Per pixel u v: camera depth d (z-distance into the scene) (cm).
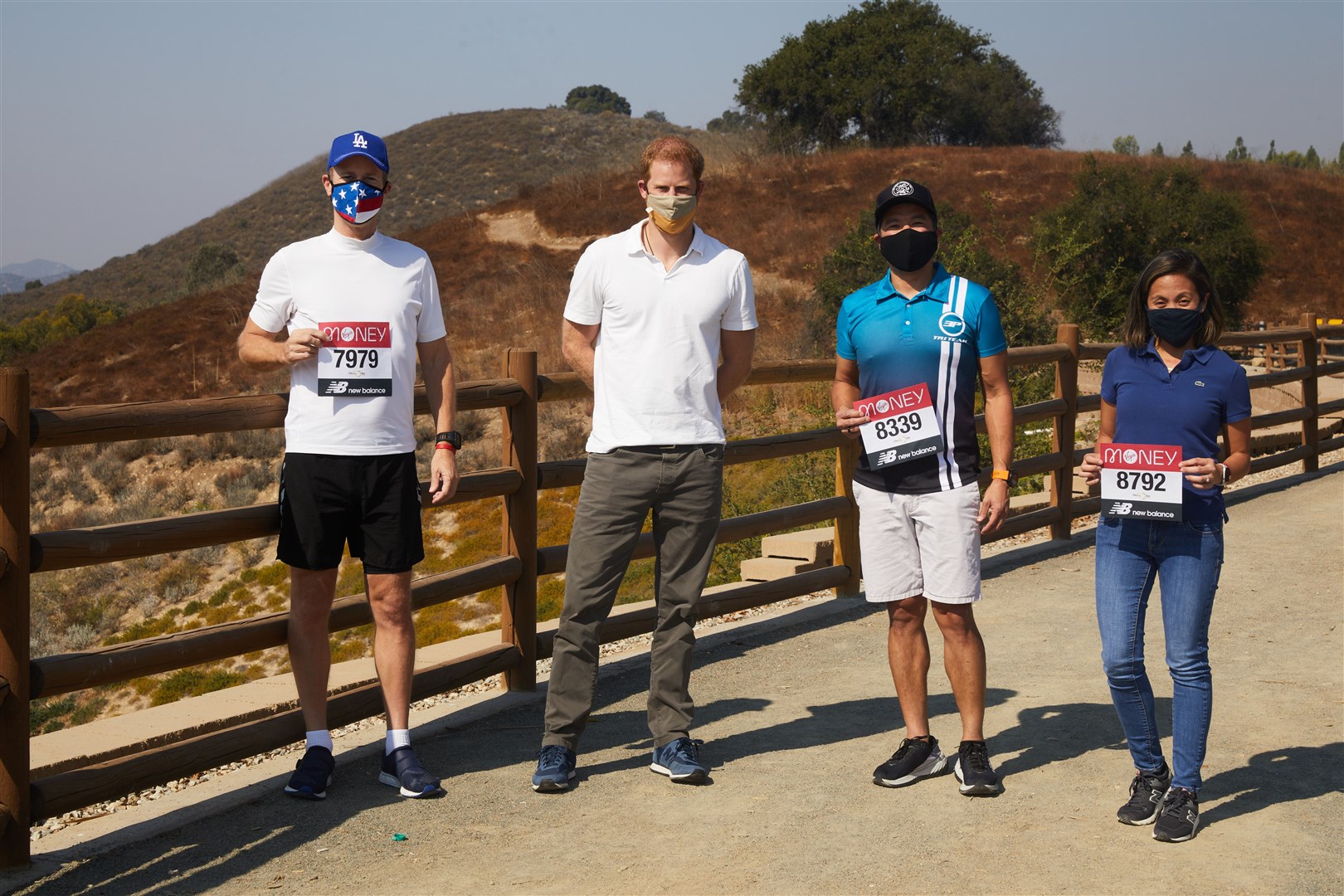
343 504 378
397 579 390
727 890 313
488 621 1319
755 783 396
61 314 5056
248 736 386
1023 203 3534
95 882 323
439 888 318
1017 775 399
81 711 1195
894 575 387
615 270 394
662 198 381
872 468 387
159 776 360
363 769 415
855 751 427
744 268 405
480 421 2025
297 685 392
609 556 397
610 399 397
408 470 386
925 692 398
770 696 500
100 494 2003
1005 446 381
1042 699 484
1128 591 354
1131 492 342
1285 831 348
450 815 372
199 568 1595
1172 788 350
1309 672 510
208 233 7606
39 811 333
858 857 333
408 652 397
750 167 4212
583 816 370
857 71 5175
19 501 321
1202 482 333
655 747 408
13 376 318
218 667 1268
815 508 645
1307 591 657
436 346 401
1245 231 2580
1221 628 586
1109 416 363
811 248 3128
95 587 1566
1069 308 2128
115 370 2762
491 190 7194
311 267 376
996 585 699
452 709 490
